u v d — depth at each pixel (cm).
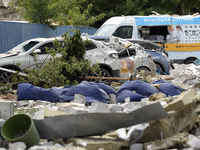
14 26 3084
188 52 3481
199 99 991
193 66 2966
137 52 2547
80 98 1402
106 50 2209
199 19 3516
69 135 849
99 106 1098
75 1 4825
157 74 2794
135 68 2492
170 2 5512
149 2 5391
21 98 1541
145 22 3400
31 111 1321
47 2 3544
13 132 862
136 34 3388
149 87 1557
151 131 844
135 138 847
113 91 1602
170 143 799
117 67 2222
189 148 802
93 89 1478
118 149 802
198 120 934
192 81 2258
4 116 1109
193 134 934
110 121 833
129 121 823
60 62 1873
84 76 1995
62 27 3759
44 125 859
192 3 5716
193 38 3488
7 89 1784
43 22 3584
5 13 4588
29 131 797
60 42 2125
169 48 3447
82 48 2002
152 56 2834
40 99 1532
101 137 851
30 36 3275
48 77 1841
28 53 2019
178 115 905
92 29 4306
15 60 1967
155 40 3369
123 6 5000
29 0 3441
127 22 3372
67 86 1539
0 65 1928
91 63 2125
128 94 1518
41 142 873
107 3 5150
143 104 1287
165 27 3538
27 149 805
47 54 2058
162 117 804
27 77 1827
